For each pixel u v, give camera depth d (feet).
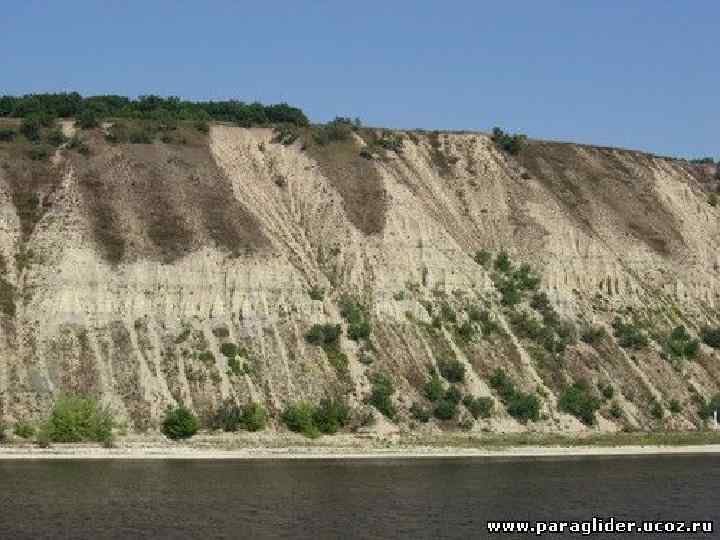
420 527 215.51
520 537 210.79
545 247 424.46
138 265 347.15
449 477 272.51
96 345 324.39
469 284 394.11
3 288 332.19
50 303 330.75
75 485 246.27
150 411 309.22
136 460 284.61
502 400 350.23
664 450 334.44
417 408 334.24
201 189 389.60
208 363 327.67
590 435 347.15
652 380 380.99
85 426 294.87
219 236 367.04
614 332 398.62
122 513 219.41
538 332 382.01
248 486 251.19
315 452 303.68
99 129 409.90
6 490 238.27
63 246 346.33
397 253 390.21
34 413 301.43
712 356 406.21
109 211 364.17
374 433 322.75
